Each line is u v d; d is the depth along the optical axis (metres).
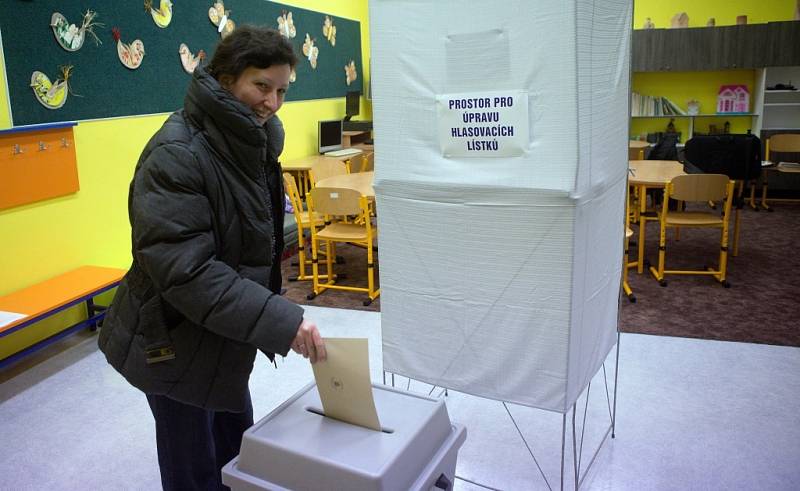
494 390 1.77
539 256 1.60
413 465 1.12
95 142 3.77
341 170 5.73
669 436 2.38
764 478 2.11
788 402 2.62
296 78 6.41
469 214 1.66
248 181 1.34
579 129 1.47
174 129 1.28
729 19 7.27
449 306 1.78
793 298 4.00
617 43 1.70
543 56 1.46
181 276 1.21
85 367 3.19
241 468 1.16
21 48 3.23
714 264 4.84
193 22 4.62
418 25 1.61
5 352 3.29
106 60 3.80
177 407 1.45
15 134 3.19
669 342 3.31
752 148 4.77
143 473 2.26
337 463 1.04
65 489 2.18
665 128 7.77
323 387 1.20
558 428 2.48
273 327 1.21
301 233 4.69
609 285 1.95
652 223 6.36
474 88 1.57
